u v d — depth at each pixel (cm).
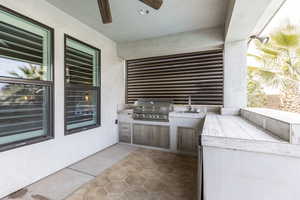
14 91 193
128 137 383
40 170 214
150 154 321
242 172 109
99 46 328
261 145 104
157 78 393
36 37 216
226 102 295
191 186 205
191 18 264
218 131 137
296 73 349
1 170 174
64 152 250
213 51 335
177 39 327
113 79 378
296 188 97
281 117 130
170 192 192
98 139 328
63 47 248
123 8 235
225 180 114
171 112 341
